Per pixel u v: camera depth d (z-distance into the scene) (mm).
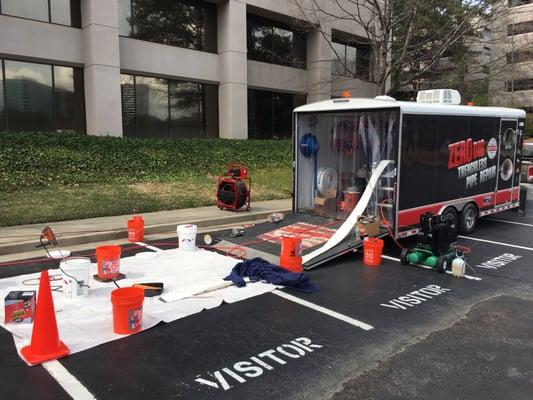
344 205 9078
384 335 4746
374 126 8445
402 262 7277
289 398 3590
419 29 21000
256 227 8922
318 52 24375
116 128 16406
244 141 19359
